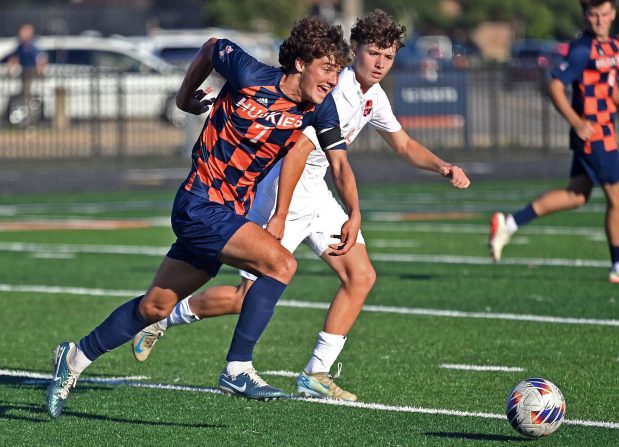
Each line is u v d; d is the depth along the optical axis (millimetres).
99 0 130125
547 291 27000
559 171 59281
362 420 15945
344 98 16938
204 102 16156
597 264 31219
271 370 19516
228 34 104438
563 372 18922
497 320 23656
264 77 14586
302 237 17562
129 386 18312
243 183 14977
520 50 134125
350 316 17422
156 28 133000
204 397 17484
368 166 64688
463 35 179125
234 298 17844
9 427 15719
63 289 28406
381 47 16766
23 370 19641
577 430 15219
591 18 25766
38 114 78688
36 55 74438
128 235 39094
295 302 26297
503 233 27109
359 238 17625
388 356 20422
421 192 52719
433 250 34531
